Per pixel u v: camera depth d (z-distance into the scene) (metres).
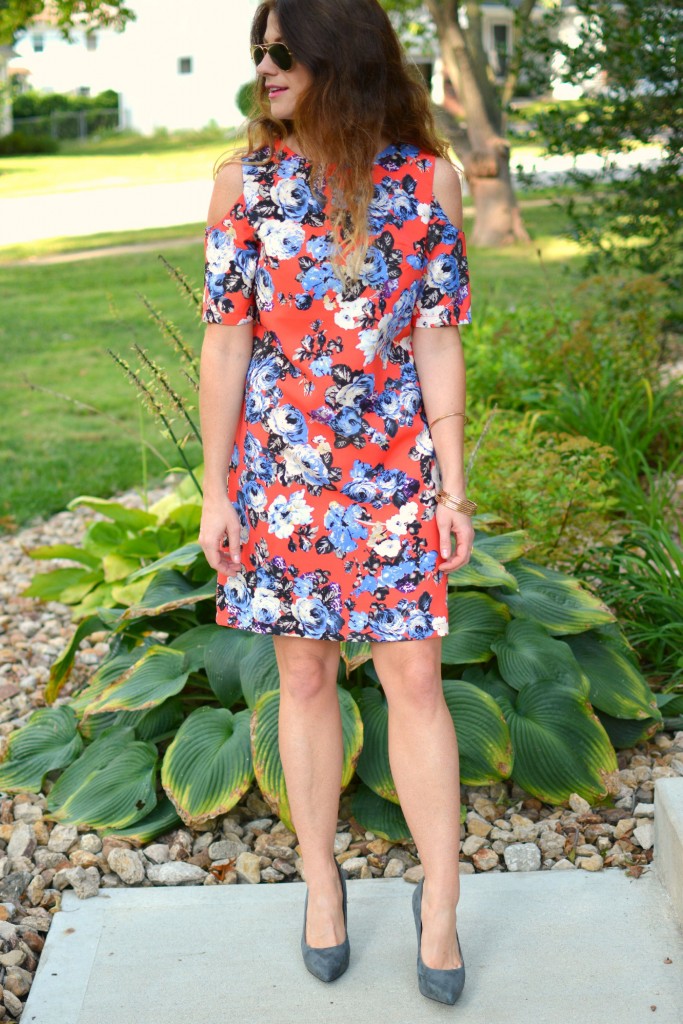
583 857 2.66
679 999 2.14
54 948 2.38
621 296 6.38
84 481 6.21
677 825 2.38
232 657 3.03
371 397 2.03
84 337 9.86
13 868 2.74
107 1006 2.19
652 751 3.17
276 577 2.11
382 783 2.78
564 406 5.41
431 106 2.05
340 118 1.91
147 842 2.80
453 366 2.12
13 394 8.12
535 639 3.11
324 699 2.24
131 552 4.07
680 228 6.58
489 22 30.00
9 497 5.97
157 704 2.92
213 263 2.05
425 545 2.08
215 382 2.09
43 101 34.88
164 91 34.09
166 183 23.11
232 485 2.16
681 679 3.44
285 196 1.99
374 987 2.21
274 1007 2.17
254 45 2.06
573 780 2.87
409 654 2.11
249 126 2.05
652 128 6.16
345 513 2.06
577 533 4.12
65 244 15.53
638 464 5.26
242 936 2.40
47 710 3.32
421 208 2.02
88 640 4.29
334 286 1.98
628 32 5.91
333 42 1.90
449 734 2.15
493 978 2.22
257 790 3.02
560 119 6.38
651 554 3.92
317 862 2.26
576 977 2.21
